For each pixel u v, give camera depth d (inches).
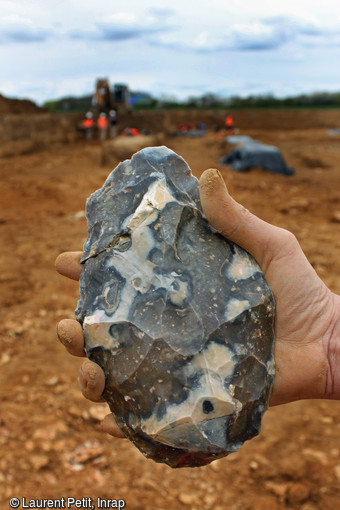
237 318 9.1
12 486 17.5
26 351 25.9
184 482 17.8
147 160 10.2
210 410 8.7
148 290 9.2
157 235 9.5
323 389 10.7
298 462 18.5
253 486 17.6
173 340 8.9
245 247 10.0
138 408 9.0
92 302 9.6
